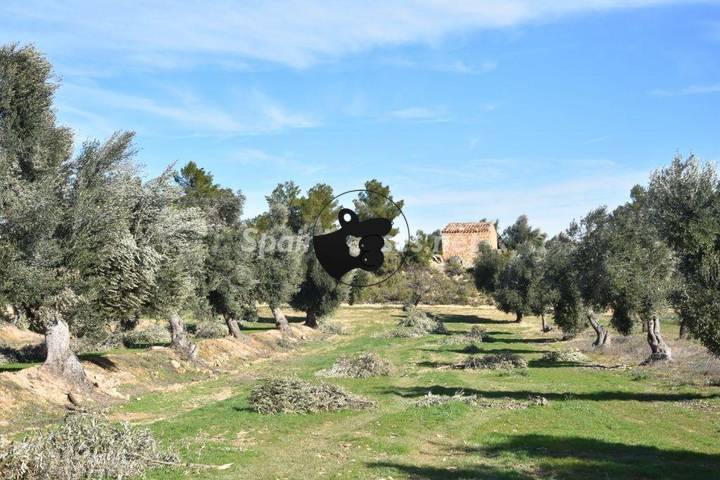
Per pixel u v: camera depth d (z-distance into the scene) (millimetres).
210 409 21625
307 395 21422
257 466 14023
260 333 47250
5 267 20094
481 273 81250
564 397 23797
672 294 22797
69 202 22594
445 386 27172
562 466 13727
